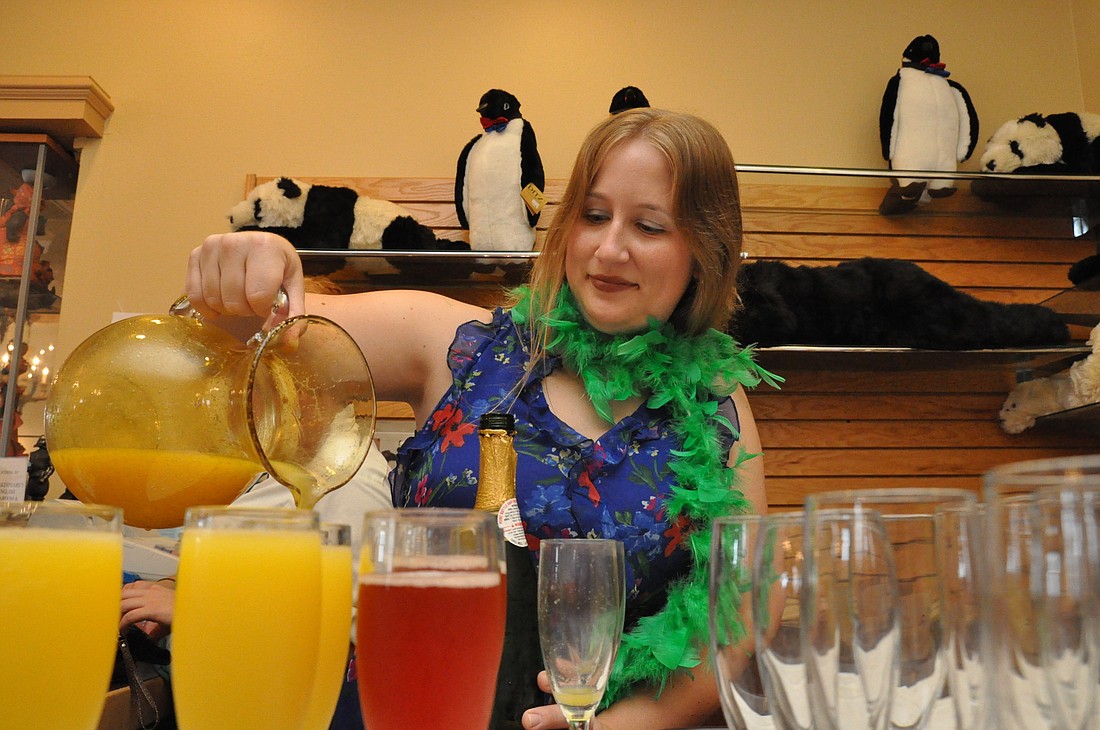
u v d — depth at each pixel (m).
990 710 0.39
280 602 0.42
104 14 2.79
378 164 2.71
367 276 2.47
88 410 0.60
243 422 0.62
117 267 2.61
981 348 2.26
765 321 2.20
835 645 0.41
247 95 2.75
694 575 0.98
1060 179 2.43
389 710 0.45
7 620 0.38
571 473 1.03
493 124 2.40
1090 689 0.29
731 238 1.15
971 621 0.41
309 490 0.65
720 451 1.10
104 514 0.43
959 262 2.64
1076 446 2.57
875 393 2.57
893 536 0.42
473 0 2.83
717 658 0.53
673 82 2.78
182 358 0.62
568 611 0.59
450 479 1.00
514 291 1.21
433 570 0.46
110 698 0.90
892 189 2.55
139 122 2.71
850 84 2.79
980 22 2.83
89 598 0.40
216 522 0.43
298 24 2.80
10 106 2.57
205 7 2.80
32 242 2.51
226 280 0.75
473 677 0.46
